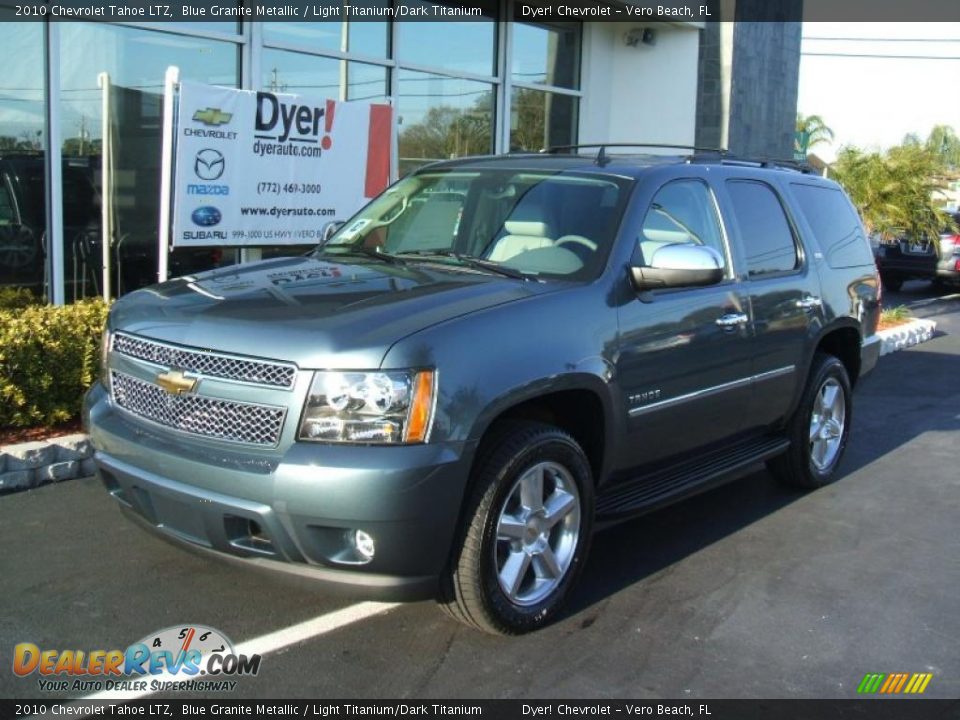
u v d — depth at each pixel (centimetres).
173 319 394
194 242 763
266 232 815
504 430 395
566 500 418
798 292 577
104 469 409
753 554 521
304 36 1063
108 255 828
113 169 929
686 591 468
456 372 364
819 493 635
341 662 386
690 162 535
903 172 1571
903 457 730
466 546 378
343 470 344
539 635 415
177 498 371
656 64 1494
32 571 458
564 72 1434
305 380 354
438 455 355
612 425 438
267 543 365
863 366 677
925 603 464
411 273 446
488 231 491
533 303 407
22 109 857
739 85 1550
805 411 605
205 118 751
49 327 619
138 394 401
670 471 512
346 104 857
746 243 548
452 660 390
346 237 541
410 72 1197
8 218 860
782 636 424
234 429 365
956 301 1845
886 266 1898
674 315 470
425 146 1235
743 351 522
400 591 363
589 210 474
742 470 543
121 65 920
